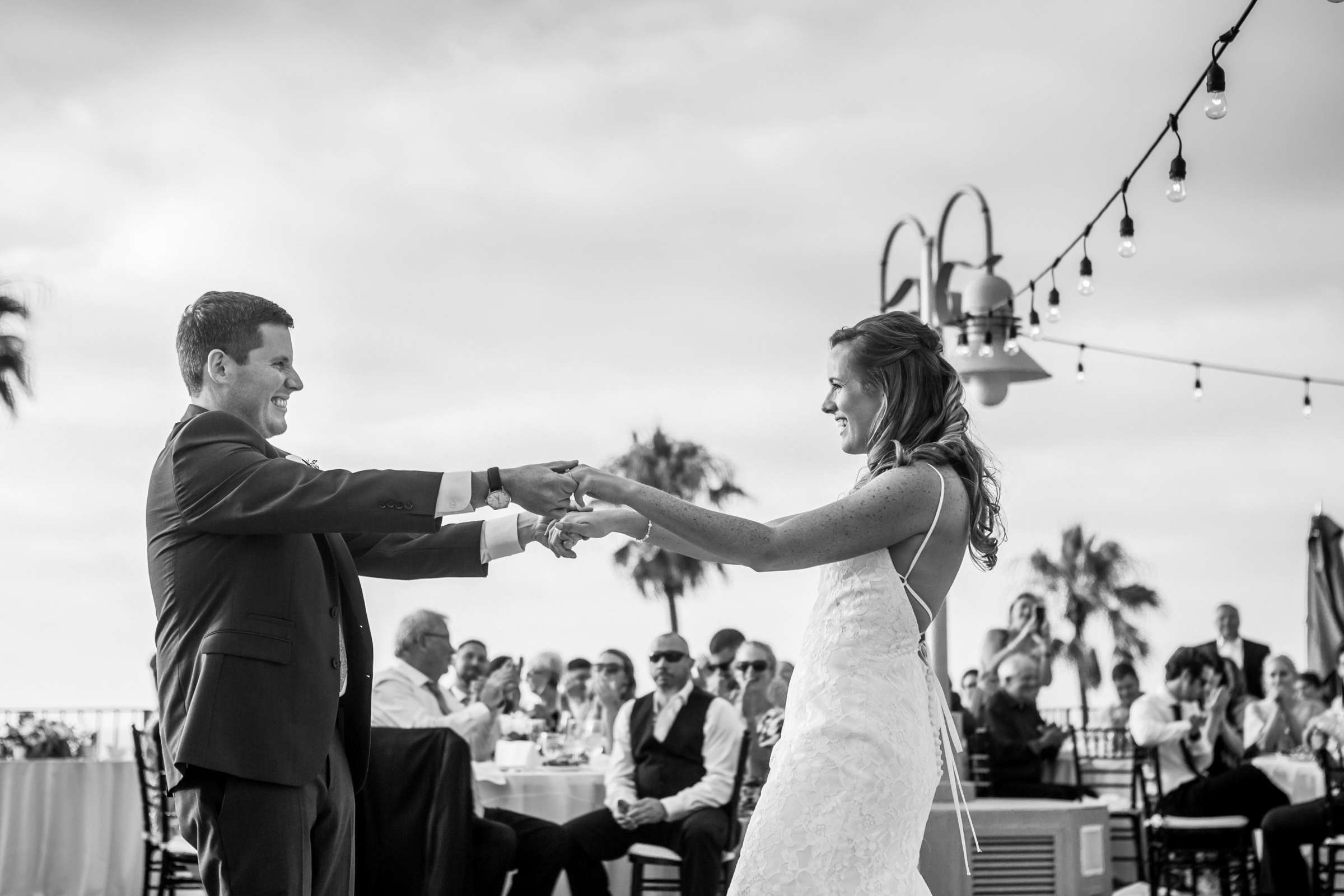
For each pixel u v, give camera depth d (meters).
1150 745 7.17
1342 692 7.96
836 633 2.62
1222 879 7.01
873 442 2.81
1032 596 8.29
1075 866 5.12
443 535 3.23
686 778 5.72
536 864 5.59
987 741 6.99
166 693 2.73
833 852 2.48
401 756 4.79
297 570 2.79
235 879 2.64
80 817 7.27
